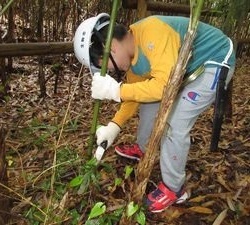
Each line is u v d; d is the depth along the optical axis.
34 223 1.42
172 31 1.43
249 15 3.60
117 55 1.48
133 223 1.26
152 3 2.53
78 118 2.56
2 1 2.83
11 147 2.11
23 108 2.82
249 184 1.93
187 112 1.54
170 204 1.69
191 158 2.18
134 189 1.17
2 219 1.37
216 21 2.96
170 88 1.04
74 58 3.65
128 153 2.02
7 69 3.51
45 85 3.11
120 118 1.75
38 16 3.09
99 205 1.29
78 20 3.34
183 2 3.49
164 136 1.57
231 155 2.23
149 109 1.81
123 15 3.42
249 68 4.68
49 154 2.02
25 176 1.77
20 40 3.31
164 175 1.64
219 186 1.92
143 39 1.44
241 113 3.01
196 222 1.65
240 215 1.69
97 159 1.63
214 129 1.64
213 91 1.54
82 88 3.38
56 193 1.57
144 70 1.53
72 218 1.51
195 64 1.48
